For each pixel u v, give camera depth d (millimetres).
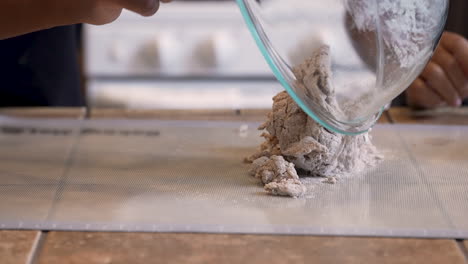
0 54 1501
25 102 1527
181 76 1938
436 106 1354
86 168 1154
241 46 1915
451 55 1349
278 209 1052
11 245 987
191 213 1042
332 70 1039
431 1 1046
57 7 1105
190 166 1159
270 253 973
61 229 1012
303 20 1023
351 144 1128
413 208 1055
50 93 1538
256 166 1132
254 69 1934
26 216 1036
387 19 1032
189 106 1938
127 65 1919
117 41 1899
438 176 1127
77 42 1671
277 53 1019
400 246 984
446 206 1059
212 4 1901
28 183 1111
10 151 1202
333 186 1104
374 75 1052
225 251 976
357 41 1034
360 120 1081
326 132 1114
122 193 1089
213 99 1943
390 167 1150
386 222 1024
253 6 1007
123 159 1180
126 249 979
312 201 1069
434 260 964
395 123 1291
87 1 1100
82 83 1693
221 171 1145
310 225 1017
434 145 1214
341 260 963
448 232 1005
